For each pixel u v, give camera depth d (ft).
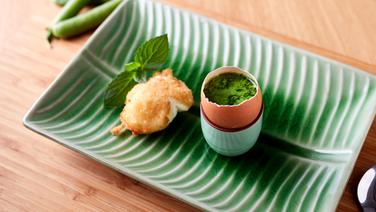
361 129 1.65
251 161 1.68
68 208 1.63
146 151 1.70
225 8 2.04
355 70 1.73
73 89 1.81
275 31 1.97
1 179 1.69
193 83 1.86
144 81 1.81
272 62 1.82
